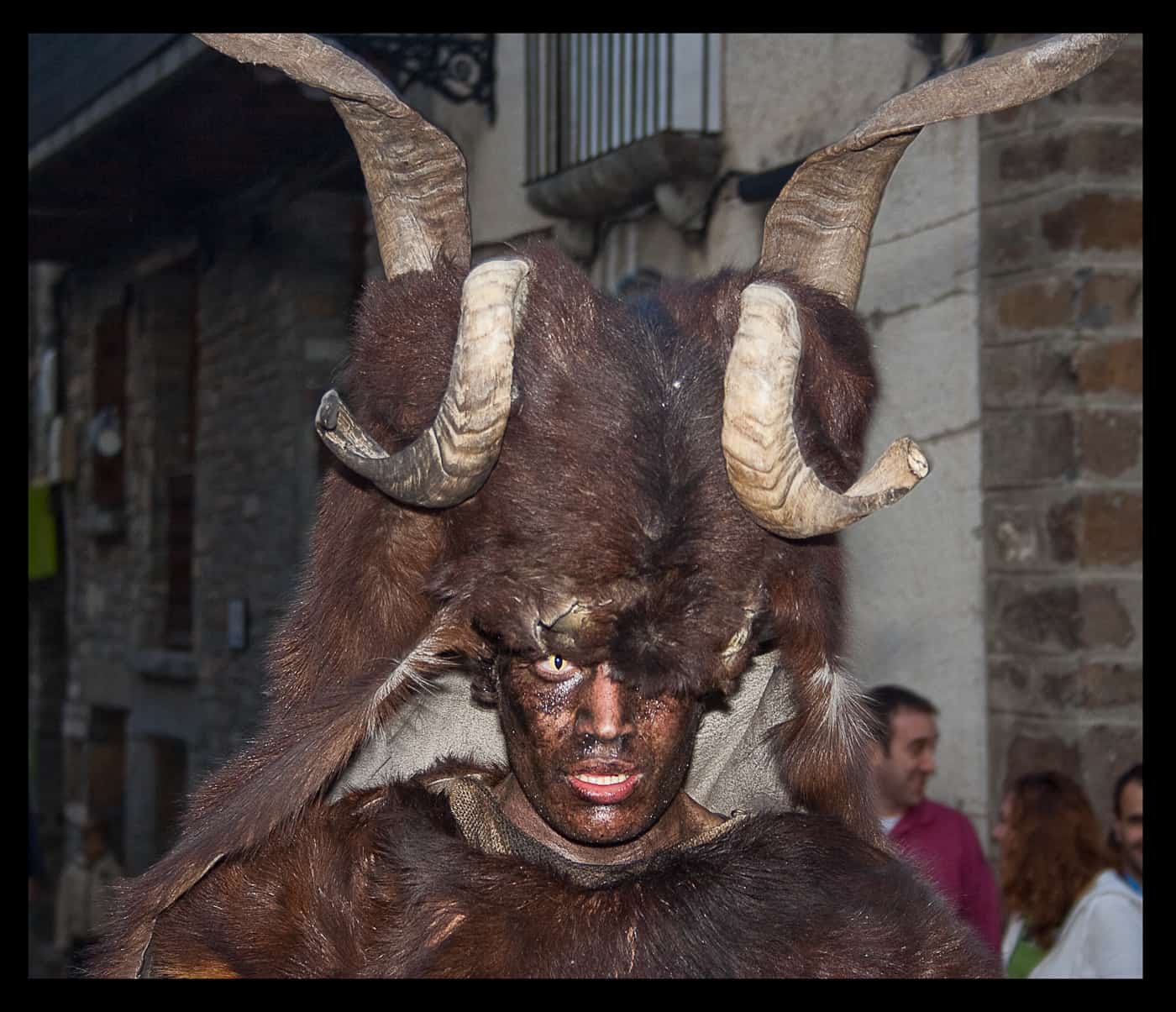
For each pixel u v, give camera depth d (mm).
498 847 2244
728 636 2037
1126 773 4234
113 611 13453
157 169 10242
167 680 12227
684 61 6500
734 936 2090
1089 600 4848
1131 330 4918
